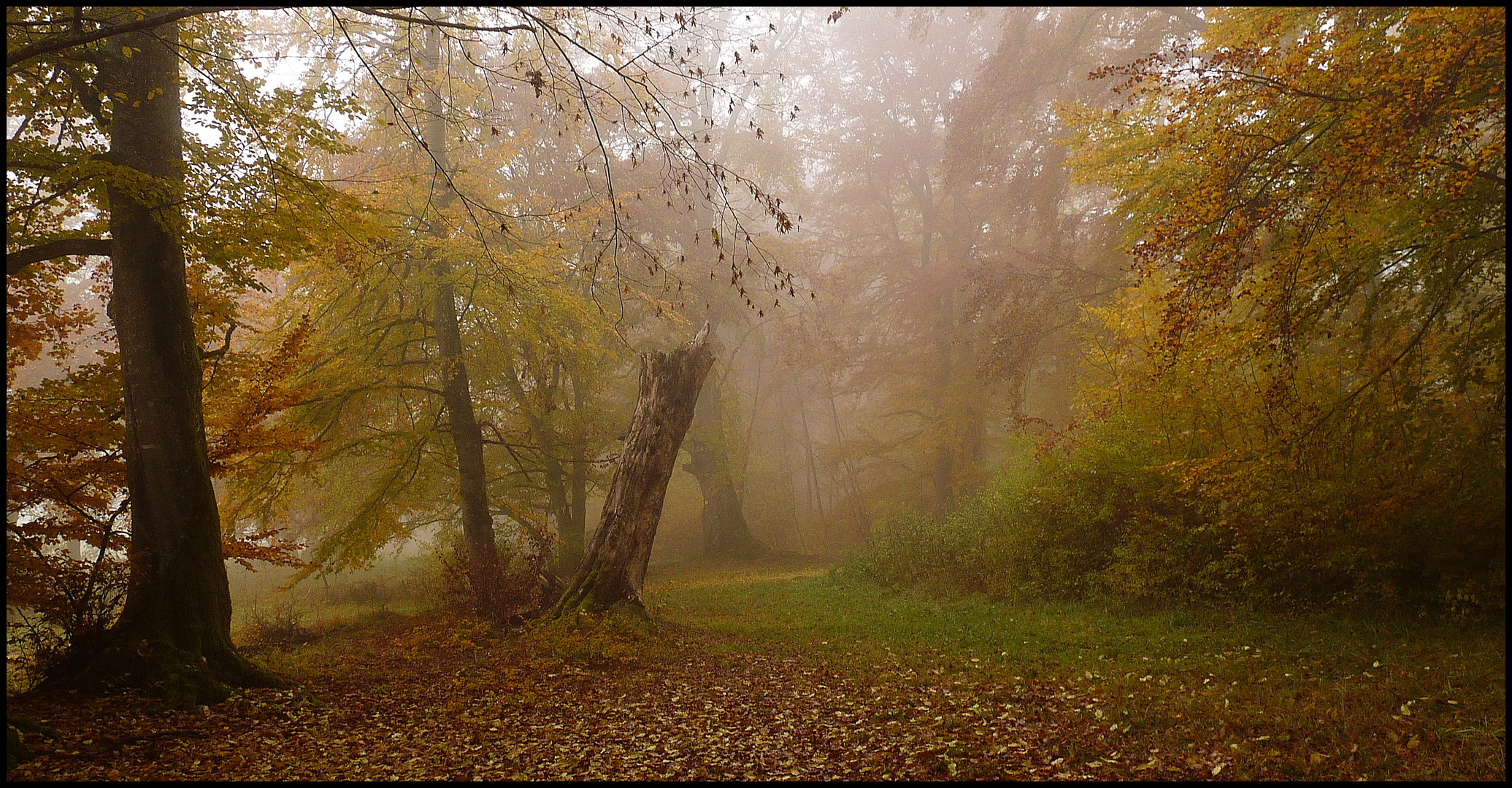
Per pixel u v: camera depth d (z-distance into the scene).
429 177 12.48
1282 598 8.91
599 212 14.52
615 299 17.70
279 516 13.12
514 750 5.25
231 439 8.68
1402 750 4.39
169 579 7.10
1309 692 5.72
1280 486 8.43
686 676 7.84
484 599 11.41
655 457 11.44
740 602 14.31
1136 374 11.42
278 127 7.35
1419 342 7.64
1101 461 10.95
